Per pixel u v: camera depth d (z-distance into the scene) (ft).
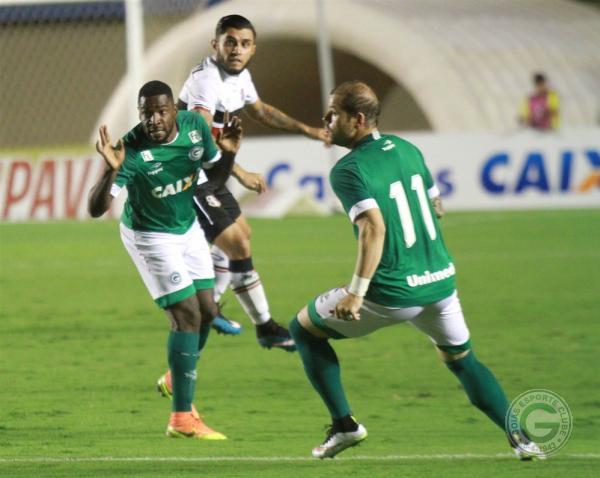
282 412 72.18
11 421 69.46
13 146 269.23
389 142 56.70
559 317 103.09
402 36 236.43
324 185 188.03
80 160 186.19
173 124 62.95
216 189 79.30
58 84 272.92
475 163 188.24
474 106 228.43
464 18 256.73
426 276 56.03
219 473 57.36
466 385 58.95
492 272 128.06
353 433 58.08
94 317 105.70
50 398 75.66
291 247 150.10
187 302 65.41
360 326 57.41
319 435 66.33
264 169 188.14
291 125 81.51
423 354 89.20
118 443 64.23
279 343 81.82
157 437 65.77
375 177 55.06
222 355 89.81
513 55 244.63
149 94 61.67
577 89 245.04
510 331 97.40
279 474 57.06
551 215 178.19
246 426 68.64
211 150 65.51
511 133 187.83
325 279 124.77
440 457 60.44
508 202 187.93
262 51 257.34
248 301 80.69
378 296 55.72
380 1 253.65
